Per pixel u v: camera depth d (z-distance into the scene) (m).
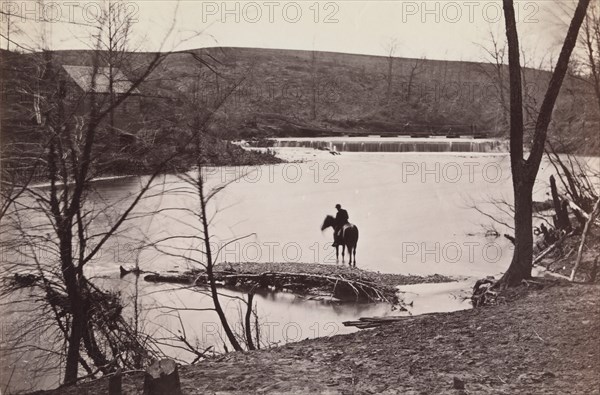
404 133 94.69
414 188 47.09
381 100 102.94
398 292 18.91
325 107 100.75
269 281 20.66
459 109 94.88
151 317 14.59
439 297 17.97
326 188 48.47
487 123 89.69
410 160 67.44
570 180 19.52
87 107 9.54
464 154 72.56
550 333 7.99
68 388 7.81
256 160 61.00
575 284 10.98
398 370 7.29
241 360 8.06
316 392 6.57
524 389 6.33
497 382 6.62
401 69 110.44
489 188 44.03
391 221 33.47
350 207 39.09
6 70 9.30
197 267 21.69
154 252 21.47
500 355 7.51
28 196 9.20
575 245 18.59
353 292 19.30
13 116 9.20
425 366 7.37
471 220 32.72
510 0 11.88
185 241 25.41
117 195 10.45
